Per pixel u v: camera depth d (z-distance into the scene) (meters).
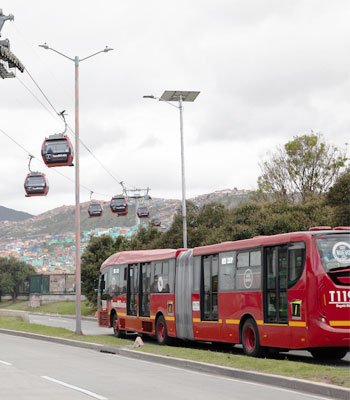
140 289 30.23
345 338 17.59
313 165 63.75
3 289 117.81
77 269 32.62
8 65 27.55
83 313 68.62
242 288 21.19
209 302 23.67
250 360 17.66
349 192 40.09
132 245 64.50
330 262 17.95
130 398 12.53
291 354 21.94
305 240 18.23
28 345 28.06
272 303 19.53
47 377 15.97
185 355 20.27
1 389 13.76
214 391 13.55
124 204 68.44
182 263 26.03
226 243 22.64
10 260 121.25
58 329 36.28
